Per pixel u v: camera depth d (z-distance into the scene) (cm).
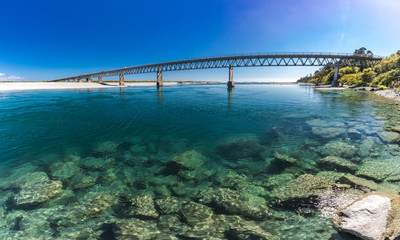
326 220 429
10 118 1462
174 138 1085
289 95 3850
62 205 499
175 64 7394
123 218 450
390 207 407
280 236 389
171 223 432
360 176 626
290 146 941
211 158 812
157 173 688
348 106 2177
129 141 1033
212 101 2864
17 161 765
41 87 5894
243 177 652
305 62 6291
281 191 546
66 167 722
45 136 1084
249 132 1202
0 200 513
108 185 605
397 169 657
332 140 1011
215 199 524
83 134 1137
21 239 388
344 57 6350
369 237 362
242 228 413
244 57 6259
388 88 3912
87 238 388
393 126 1243
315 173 664
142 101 2811
